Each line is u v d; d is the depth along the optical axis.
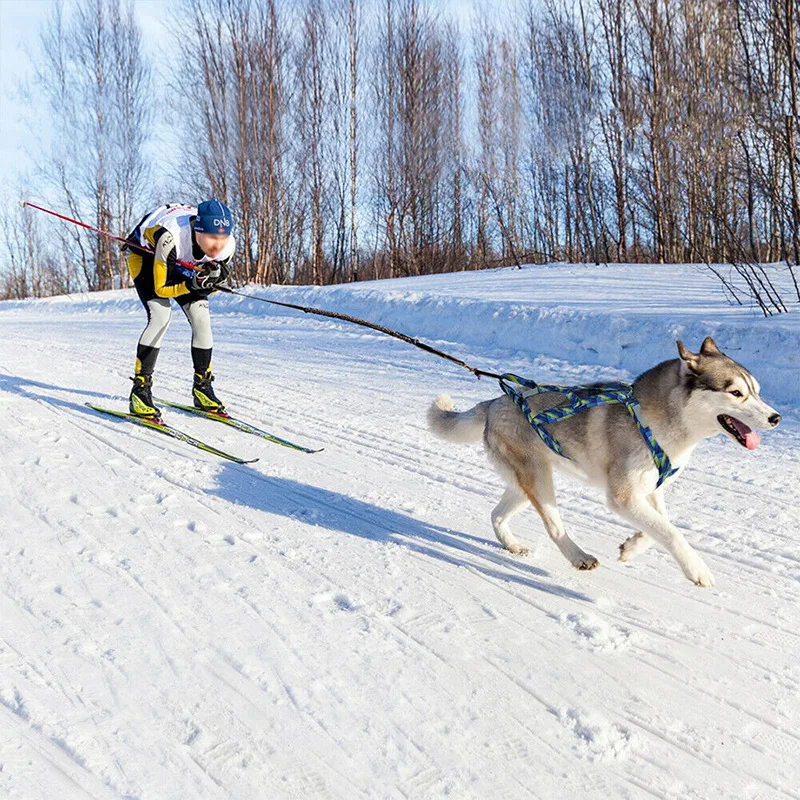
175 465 5.88
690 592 4.23
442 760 2.75
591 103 24.56
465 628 3.70
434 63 29.84
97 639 3.35
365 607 3.82
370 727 2.90
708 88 19.91
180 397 8.45
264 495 5.44
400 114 29.72
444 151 30.30
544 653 3.52
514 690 3.21
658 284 14.44
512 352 10.67
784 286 12.66
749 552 4.72
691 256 19.84
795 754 2.90
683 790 2.69
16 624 3.43
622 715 3.09
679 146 21.12
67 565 4.04
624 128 23.36
